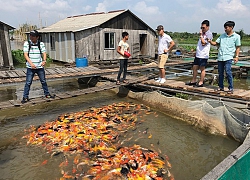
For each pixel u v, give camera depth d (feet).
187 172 15.05
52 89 35.88
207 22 23.24
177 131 21.13
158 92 27.32
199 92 24.49
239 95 21.61
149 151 17.15
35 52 21.59
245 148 13.26
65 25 72.28
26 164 15.74
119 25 60.90
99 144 17.97
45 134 19.54
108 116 23.89
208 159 16.66
